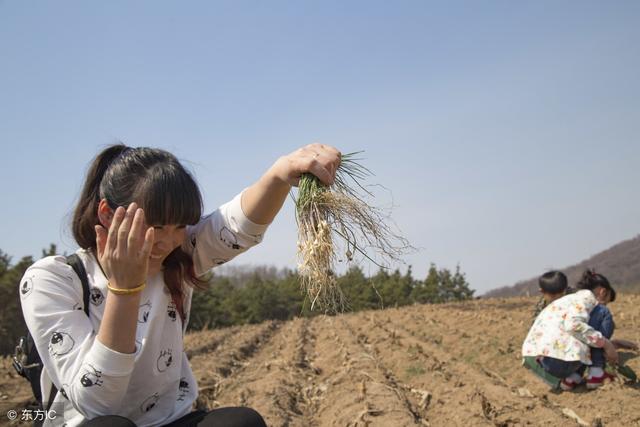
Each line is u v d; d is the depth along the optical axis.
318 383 9.17
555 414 5.98
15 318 22.97
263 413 6.78
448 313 20.20
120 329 1.91
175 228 2.12
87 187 2.23
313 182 2.52
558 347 6.63
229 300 46.28
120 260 1.88
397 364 9.81
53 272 2.15
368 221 2.58
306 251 2.50
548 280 7.18
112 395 1.95
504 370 8.67
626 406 5.94
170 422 2.31
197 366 11.16
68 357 2.01
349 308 2.53
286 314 46.88
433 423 6.42
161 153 2.18
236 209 2.53
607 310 6.84
